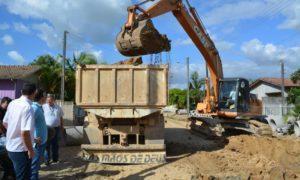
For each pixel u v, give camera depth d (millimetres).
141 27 12375
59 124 10602
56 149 10758
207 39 18594
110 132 11211
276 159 13500
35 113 7852
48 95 10383
